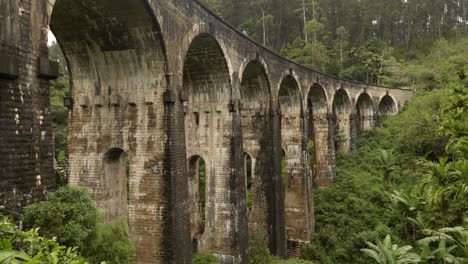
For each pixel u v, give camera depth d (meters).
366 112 42.19
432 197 19.44
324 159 30.03
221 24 16.02
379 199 26.88
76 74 14.08
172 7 12.79
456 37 68.50
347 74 53.16
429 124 29.44
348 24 67.12
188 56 16.53
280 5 57.50
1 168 6.71
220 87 17.45
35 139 7.53
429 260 18.56
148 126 13.08
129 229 13.02
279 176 21.38
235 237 17.42
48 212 7.05
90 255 8.62
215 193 17.83
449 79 42.03
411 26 74.94
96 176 13.97
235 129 17.59
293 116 24.98
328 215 25.95
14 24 7.07
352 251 21.80
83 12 11.74
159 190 12.77
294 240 24.38
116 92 13.61
